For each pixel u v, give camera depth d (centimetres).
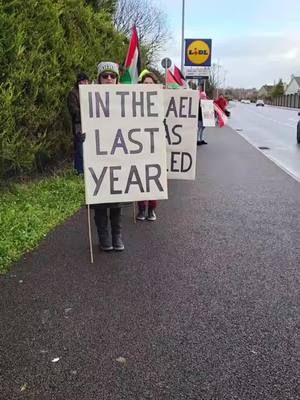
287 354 330
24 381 297
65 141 941
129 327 362
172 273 468
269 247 554
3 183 767
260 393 288
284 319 379
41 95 805
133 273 466
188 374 306
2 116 675
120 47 1259
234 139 2059
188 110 618
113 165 498
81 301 404
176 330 359
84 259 500
